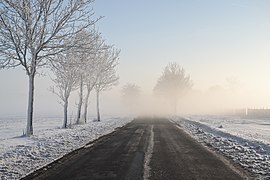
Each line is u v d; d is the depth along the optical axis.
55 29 22.53
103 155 14.30
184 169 11.20
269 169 11.27
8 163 12.09
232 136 23.16
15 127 36.62
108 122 41.75
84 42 24.48
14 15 20.94
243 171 10.91
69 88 32.72
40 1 21.75
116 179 9.62
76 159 13.20
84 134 24.16
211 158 13.64
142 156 14.04
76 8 22.55
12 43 21.41
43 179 9.60
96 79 42.53
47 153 14.66
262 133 26.39
